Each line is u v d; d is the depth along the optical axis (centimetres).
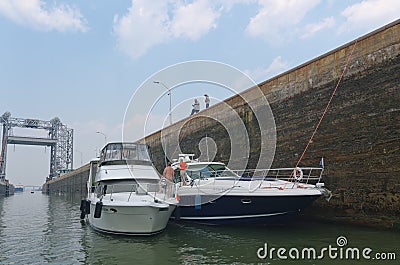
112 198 1049
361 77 1131
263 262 723
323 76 1284
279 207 1045
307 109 1346
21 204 3094
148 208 954
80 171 4931
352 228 1055
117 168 1205
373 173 1051
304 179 1219
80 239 1039
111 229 1035
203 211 1162
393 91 1022
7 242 1020
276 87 1530
